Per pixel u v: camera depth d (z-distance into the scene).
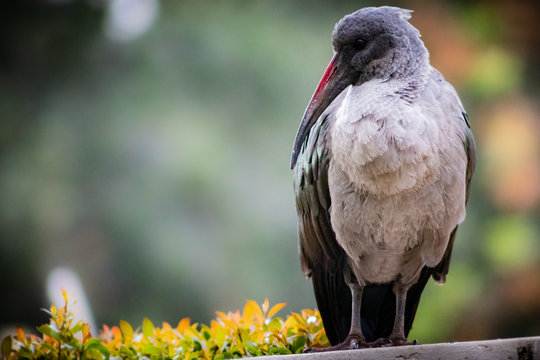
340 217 6.30
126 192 17.03
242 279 16.56
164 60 17.48
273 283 16.53
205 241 16.67
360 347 6.28
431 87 6.21
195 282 16.61
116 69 17.84
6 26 17.58
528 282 13.59
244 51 17.05
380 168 5.98
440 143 6.04
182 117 17.08
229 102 17.27
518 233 13.73
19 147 17.59
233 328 6.23
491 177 14.20
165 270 16.69
